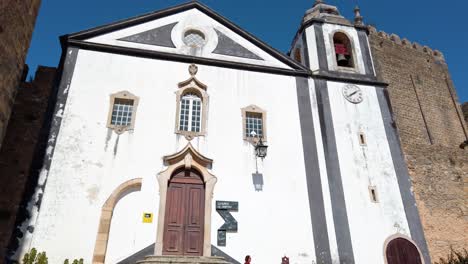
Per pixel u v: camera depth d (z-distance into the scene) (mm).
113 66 13242
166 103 13062
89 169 11508
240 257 11461
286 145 13461
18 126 12898
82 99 12422
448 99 24906
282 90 14508
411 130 22062
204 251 11266
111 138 12086
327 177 13188
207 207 11836
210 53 14539
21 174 12156
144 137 12328
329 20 16922
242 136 13211
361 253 12234
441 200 14906
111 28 13906
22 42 9164
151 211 11430
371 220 12820
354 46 16516
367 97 15219
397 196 13461
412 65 24781
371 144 14227
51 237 10461
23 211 10508
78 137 11844
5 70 8336
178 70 13773
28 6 9281
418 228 13055
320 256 11922
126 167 11789
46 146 11453
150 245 11047
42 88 13820
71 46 13219
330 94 14883
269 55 15148
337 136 14047
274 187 12641
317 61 15586
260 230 11945
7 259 9914
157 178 11859
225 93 13836
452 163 15969
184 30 14711
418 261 12500
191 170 12398
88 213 10953
